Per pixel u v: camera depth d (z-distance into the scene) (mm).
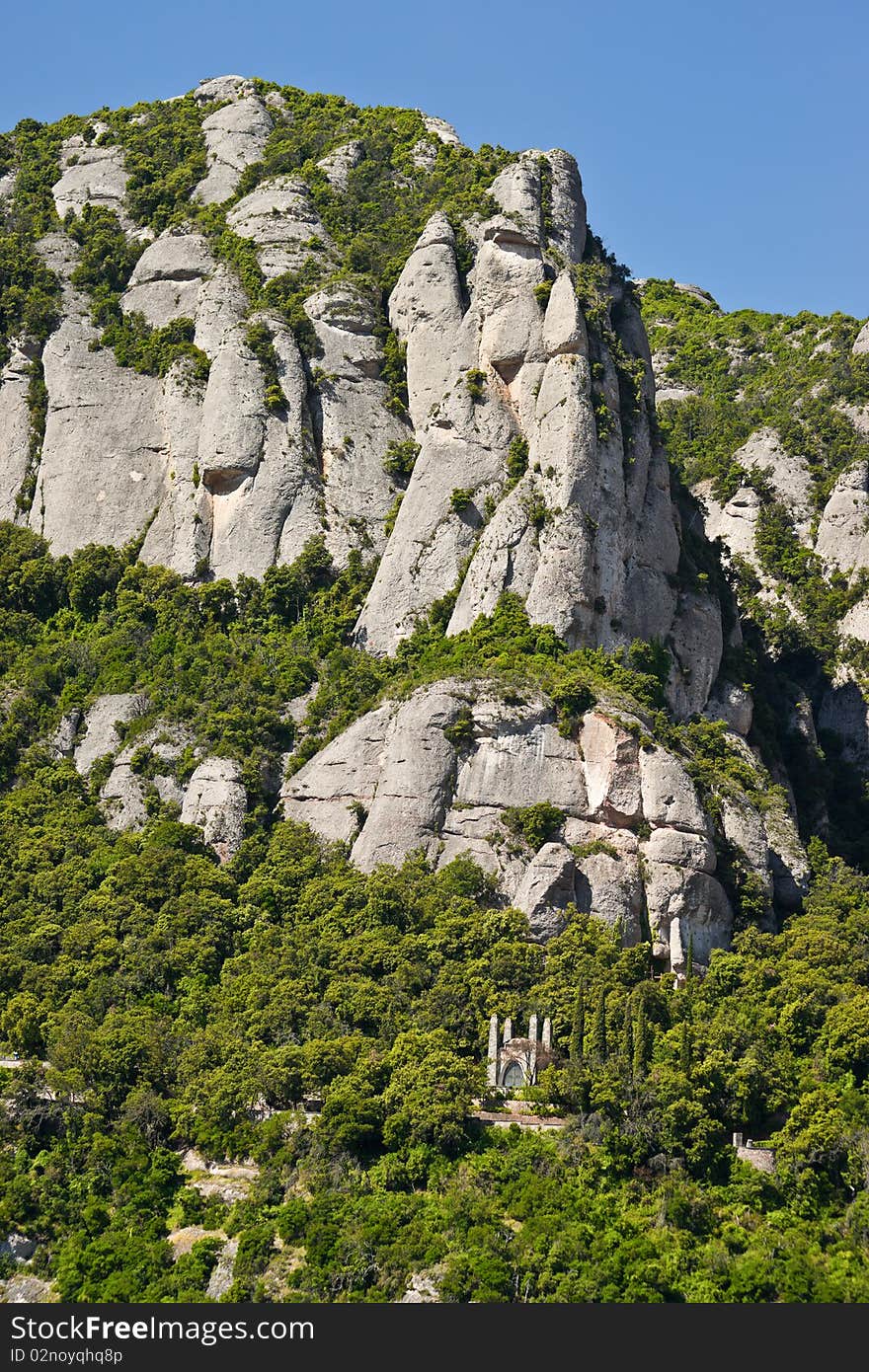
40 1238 155250
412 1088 161625
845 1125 159750
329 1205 153250
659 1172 155750
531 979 177875
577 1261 145625
